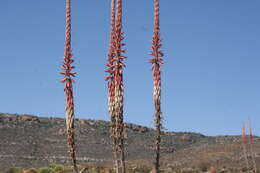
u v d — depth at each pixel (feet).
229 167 300.40
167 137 519.60
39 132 463.83
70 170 189.78
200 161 348.18
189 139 525.75
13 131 452.35
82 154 416.05
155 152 68.08
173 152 425.28
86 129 488.85
